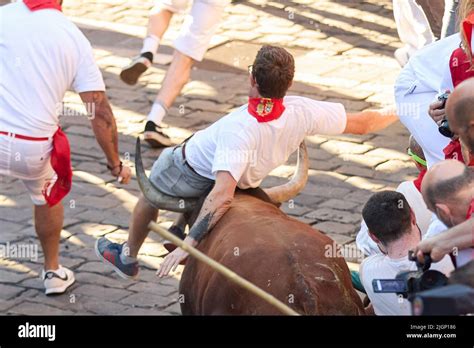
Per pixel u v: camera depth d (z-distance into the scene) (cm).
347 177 1334
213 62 1709
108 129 1039
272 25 1867
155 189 897
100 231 1227
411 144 979
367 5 1956
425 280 664
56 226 1080
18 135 1012
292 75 829
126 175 1079
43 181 1052
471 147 713
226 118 843
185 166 876
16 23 1007
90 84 1021
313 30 1839
